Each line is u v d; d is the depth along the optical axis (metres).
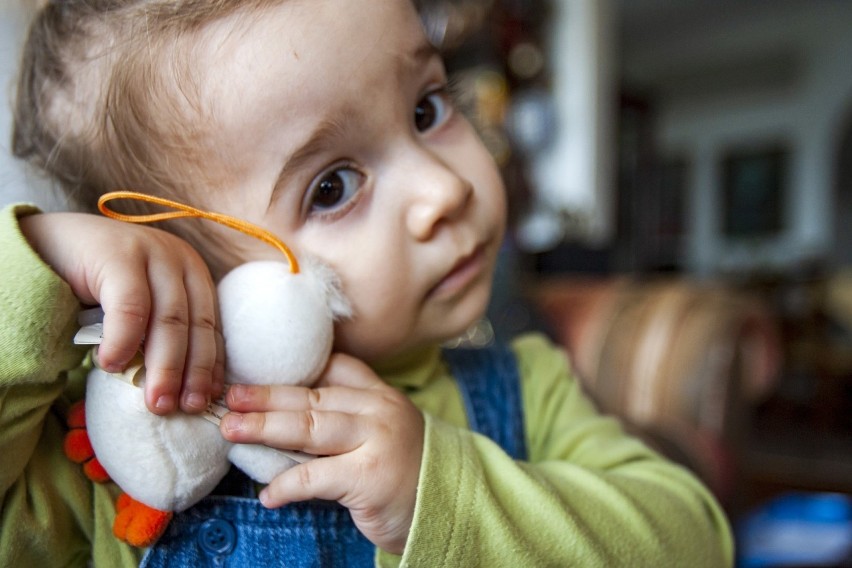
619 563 0.44
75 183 0.48
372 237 0.45
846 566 0.94
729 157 6.09
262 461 0.39
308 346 0.41
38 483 0.42
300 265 0.43
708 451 1.18
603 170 2.22
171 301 0.37
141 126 0.44
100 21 0.45
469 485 0.41
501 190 0.52
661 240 6.37
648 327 1.35
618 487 0.49
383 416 0.41
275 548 0.44
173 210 0.46
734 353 1.28
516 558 0.40
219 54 0.42
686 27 5.16
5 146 0.52
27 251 0.37
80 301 0.38
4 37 0.54
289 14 0.41
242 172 0.43
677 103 6.30
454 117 0.52
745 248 5.98
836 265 5.39
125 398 0.36
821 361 3.66
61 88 0.47
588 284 1.62
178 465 0.37
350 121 0.43
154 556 0.42
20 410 0.38
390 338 0.47
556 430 0.60
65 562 0.44
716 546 0.53
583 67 2.17
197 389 0.37
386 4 0.44
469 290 0.50
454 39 1.76
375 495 0.39
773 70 5.61
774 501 1.32
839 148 5.36
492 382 0.60
